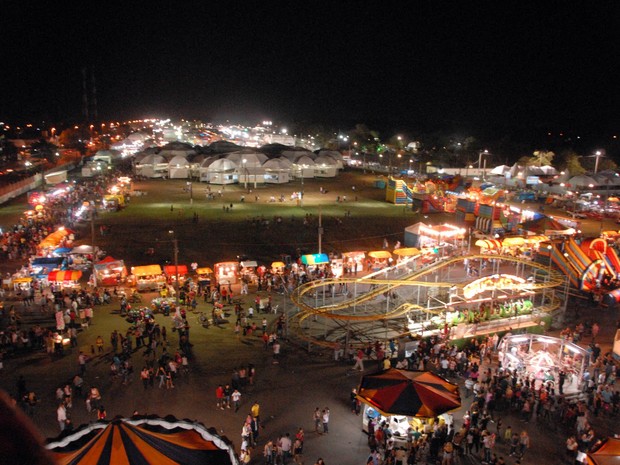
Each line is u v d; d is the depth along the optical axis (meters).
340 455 23.11
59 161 134.38
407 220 76.06
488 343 33.41
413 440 23.58
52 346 32.66
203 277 48.75
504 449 23.53
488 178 113.88
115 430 13.24
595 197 90.06
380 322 40.41
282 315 38.47
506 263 54.81
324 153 133.62
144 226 67.56
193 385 29.34
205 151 128.50
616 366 30.84
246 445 22.67
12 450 1.89
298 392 28.81
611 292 43.19
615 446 18.61
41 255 50.56
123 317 39.31
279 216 74.50
